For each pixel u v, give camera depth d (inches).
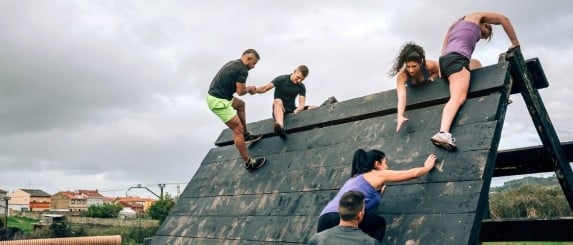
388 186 187.8
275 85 288.5
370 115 231.6
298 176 232.7
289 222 211.3
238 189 262.1
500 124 179.0
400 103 205.3
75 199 4736.7
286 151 258.4
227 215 249.3
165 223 284.8
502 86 184.5
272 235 212.7
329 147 233.8
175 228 273.6
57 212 2938.0
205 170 305.6
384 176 164.7
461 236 151.3
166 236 273.1
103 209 2780.5
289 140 264.4
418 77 213.8
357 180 165.9
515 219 187.3
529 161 243.8
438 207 164.9
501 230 190.2
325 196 207.5
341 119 243.9
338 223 156.6
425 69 215.5
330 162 223.6
